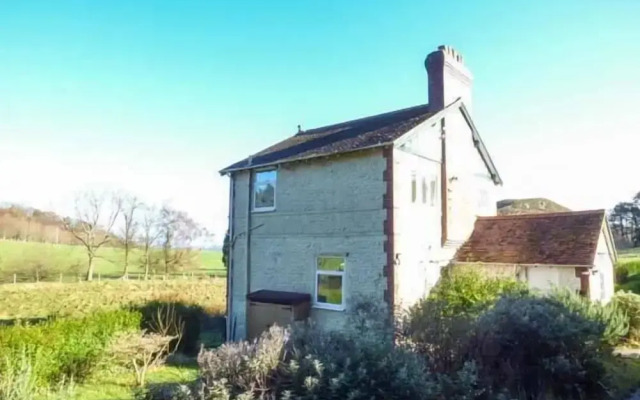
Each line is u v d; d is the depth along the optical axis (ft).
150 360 38.60
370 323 25.88
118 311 40.27
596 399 26.78
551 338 26.48
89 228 143.33
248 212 54.85
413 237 44.65
